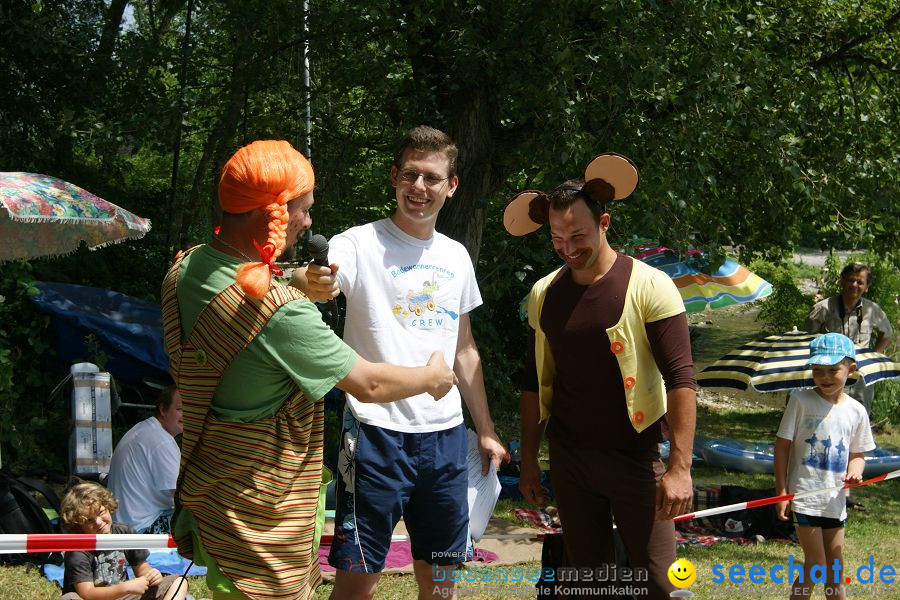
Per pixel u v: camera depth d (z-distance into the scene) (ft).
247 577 8.02
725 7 30.17
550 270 37.58
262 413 8.04
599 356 11.71
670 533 11.99
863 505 27.20
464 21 26.89
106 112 34.81
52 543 9.70
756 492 24.06
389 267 11.24
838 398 15.84
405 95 30.45
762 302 46.39
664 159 27.86
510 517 23.93
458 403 11.49
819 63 33.58
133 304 29.94
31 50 33.06
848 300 29.35
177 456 18.78
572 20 27.09
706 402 44.88
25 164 35.12
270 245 7.47
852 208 31.83
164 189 42.73
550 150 26.27
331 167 33.01
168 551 18.48
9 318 27.48
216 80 33.60
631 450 11.84
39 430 26.94
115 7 46.50
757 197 32.07
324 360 7.96
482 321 32.71
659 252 31.78
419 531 11.37
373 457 10.82
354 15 27.40
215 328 7.84
